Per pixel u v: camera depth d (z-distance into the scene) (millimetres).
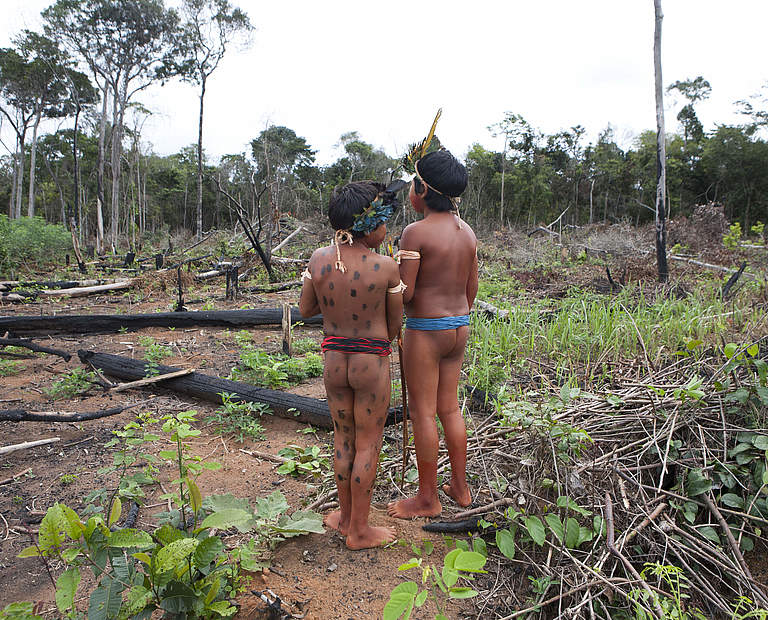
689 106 47406
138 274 15125
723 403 3262
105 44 31078
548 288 11242
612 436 3291
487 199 43438
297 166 40906
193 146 57000
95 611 1847
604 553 2541
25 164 51219
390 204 2523
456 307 2828
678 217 18656
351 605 2330
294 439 4109
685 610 2422
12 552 2713
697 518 2908
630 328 5730
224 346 7086
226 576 2260
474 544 2646
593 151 47062
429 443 2807
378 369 2564
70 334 7758
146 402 4844
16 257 16938
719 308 6777
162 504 3160
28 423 4336
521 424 3033
